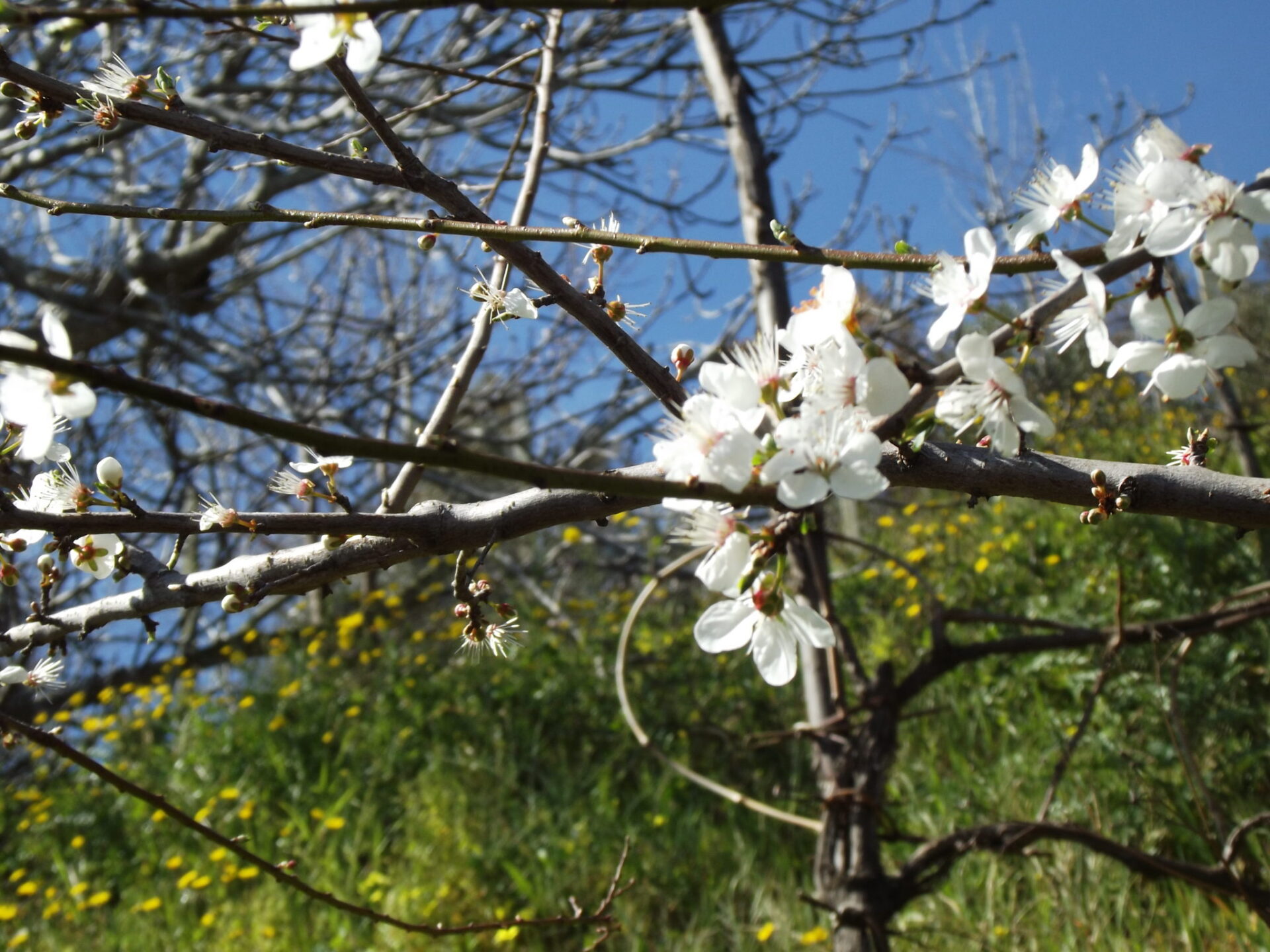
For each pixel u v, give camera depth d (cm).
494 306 142
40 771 643
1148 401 841
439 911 411
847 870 273
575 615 791
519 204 199
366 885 438
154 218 142
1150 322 100
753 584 100
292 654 733
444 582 880
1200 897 317
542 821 470
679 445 97
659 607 772
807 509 98
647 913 405
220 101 721
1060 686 431
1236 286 98
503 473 83
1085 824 357
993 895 350
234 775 566
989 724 447
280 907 438
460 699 584
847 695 327
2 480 128
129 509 131
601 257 144
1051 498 120
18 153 696
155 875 518
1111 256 103
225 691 696
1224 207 96
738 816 451
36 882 546
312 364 827
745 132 384
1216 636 402
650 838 443
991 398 95
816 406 95
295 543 635
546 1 86
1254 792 356
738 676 572
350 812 517
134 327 750
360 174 141
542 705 559
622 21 727
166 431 783
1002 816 375
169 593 139
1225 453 620
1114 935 319
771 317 363
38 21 87
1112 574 491
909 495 776
